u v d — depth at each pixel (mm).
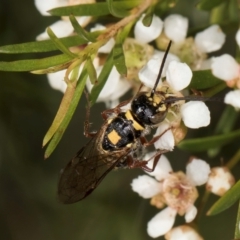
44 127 223
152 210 228
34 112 221
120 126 199
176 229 201
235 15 206
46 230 229
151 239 228
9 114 218
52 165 228
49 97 219
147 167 202
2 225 230
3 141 222
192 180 201
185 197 201
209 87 193
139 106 197
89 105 192
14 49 187
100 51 197
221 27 205
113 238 229
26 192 227
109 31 192
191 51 203
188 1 221
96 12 192
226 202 187
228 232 229
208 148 197
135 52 201
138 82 204
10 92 216
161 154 198
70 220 229
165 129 196
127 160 202
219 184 198
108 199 229
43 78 218
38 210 229
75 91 187
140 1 194
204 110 192
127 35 196
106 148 200
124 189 229
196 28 205
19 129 222
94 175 200
